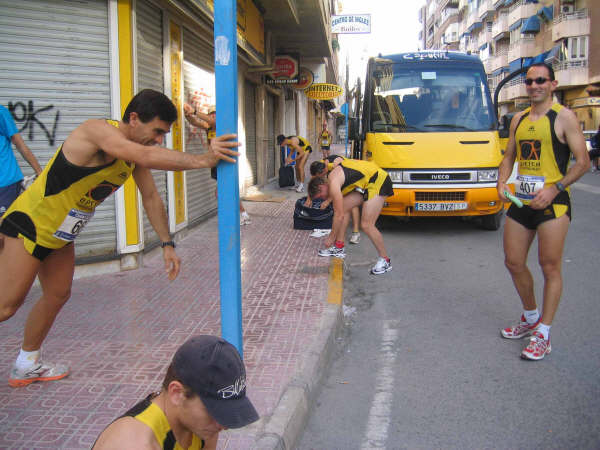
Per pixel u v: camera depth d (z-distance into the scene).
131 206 5.99
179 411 1.39
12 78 5.26
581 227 8.91
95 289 5.34
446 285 5.96
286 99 18.97
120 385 3.31
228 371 1.34
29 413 2.97
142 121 2.53
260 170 14.26
